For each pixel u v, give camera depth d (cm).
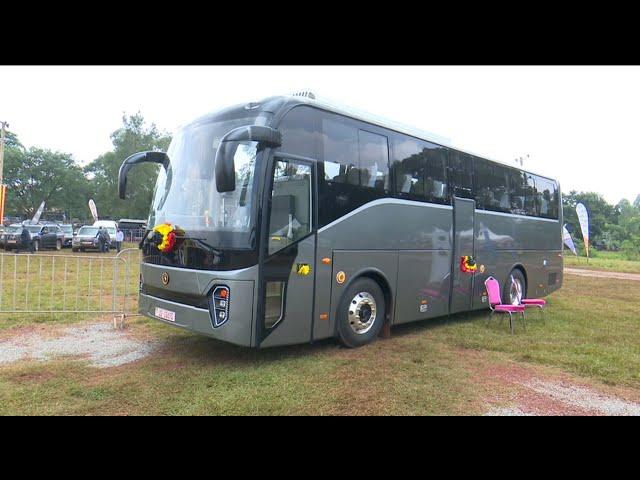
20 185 5397
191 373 538
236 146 498
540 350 689
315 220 601
